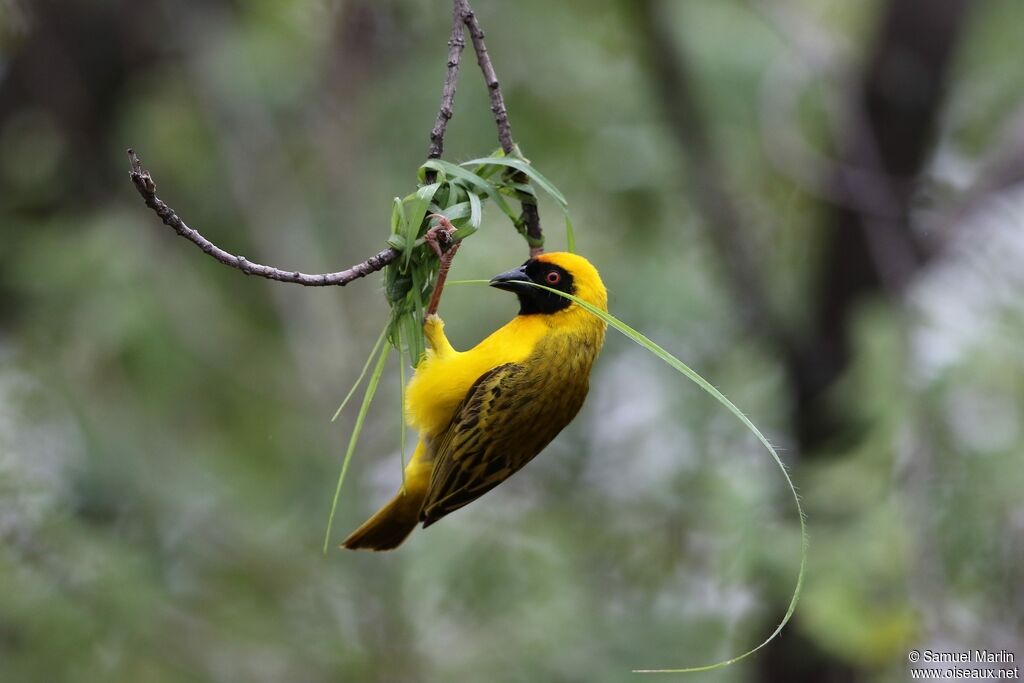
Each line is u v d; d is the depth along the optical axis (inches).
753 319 499.8
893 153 492.7
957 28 489.7
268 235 571.5
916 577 372.5
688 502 542.3
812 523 391.5
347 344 572.1
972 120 594.9
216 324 575.5
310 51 547.8
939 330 430.9
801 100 543.2
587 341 267.9
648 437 561.0
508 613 542.3
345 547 272.7
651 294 546.9
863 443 392.5
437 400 264.8
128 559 508.1
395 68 583.2
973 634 390.3
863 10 578.9
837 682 477.4
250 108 560.7
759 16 527.5
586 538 567.8
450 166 225.0
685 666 537.3
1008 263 456.8
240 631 548.4
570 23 560.7
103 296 510.6
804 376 486.9
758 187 588.1
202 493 575.5
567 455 574.2
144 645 519.8
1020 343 413.1
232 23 550.3
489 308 544.4
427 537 540.1
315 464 588.1
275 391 604.7
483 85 556.7
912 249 486.0
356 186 579.2
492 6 557.0
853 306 487.8
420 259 226.4
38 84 545.0
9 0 525.7
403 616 537.6
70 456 530.6
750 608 497.7
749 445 528.4
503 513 556.1
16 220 546.0
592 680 530.6
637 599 565.3
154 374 533.3
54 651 488.1
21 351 522.6
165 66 555.2
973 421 414.9
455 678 535.2
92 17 540.1
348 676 536.7
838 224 494.9
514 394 261.3
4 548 478.0
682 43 525.0
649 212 572.1
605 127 571.5
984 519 398.0
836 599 361.1
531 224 244.8
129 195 568.7
